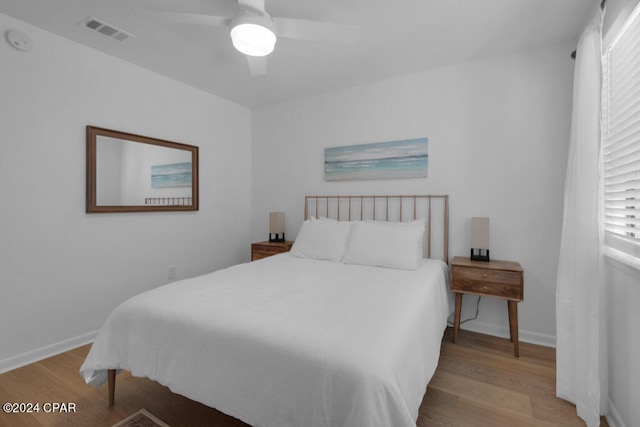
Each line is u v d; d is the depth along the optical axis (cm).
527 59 241
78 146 236
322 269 229
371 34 220
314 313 138
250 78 298
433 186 278
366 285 185
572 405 166
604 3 146
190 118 319
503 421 154
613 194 159
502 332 253
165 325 141
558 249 233
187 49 243
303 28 172
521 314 245
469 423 152
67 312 233
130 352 149
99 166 248
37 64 213
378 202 306
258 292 169
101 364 154
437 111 275
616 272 148
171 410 162
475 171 261
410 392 113
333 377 103
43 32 216
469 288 228
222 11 194
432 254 281
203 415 158
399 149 291
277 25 170
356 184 318
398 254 235
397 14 197
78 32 220
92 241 247
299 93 337
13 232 205
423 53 247
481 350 229
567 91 229
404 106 290
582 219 157
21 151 208
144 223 283
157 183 290
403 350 115
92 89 243
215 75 292
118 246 264
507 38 225
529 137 241
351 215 321
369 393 96
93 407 164
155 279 293
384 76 291
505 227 250
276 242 346
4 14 198
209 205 343
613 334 151
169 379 136
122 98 262
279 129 369
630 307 133
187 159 316
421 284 189
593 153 152
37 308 217
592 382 148
